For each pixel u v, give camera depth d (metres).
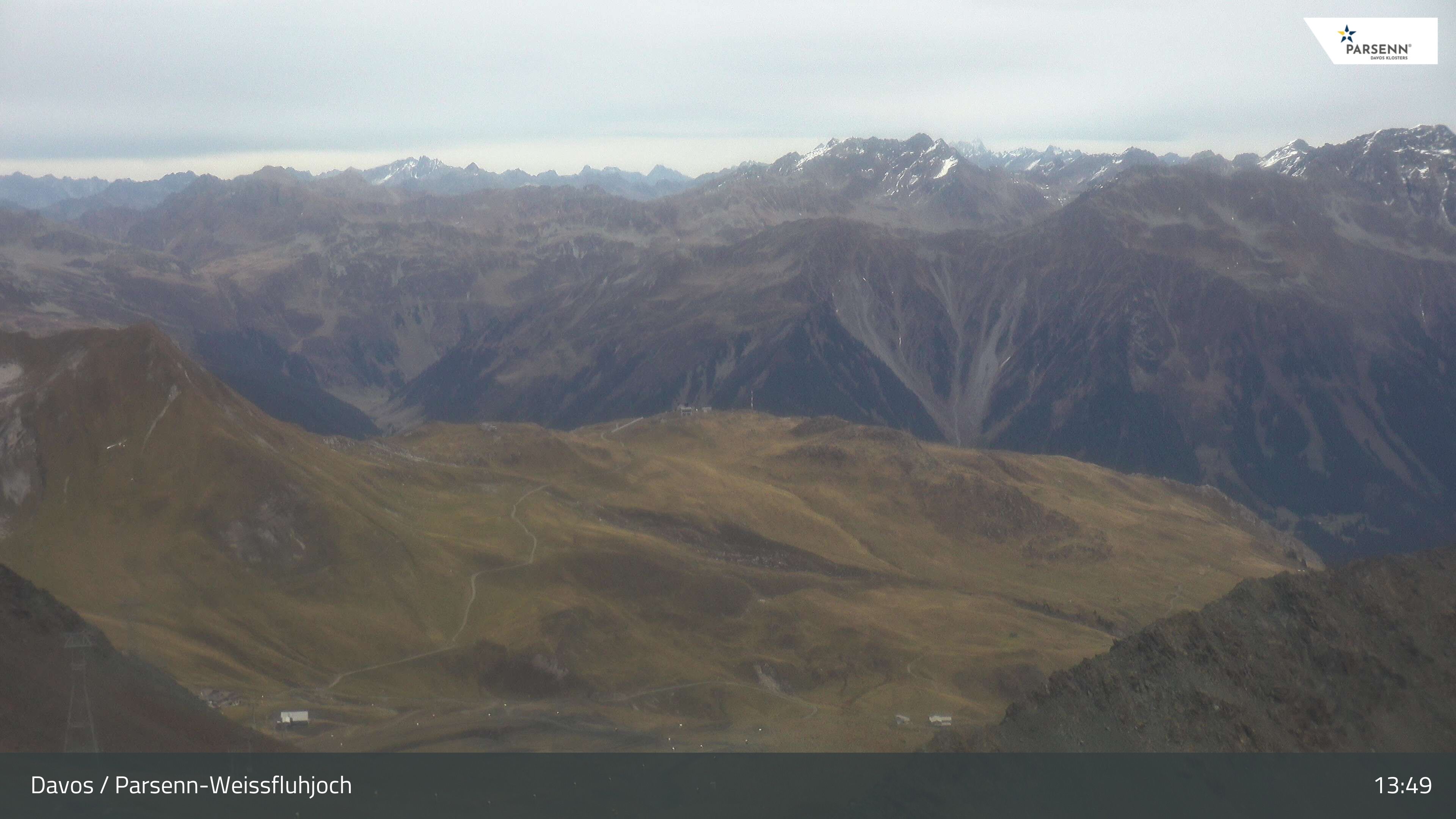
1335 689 113.56
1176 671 112.19
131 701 112.31
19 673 106.06
